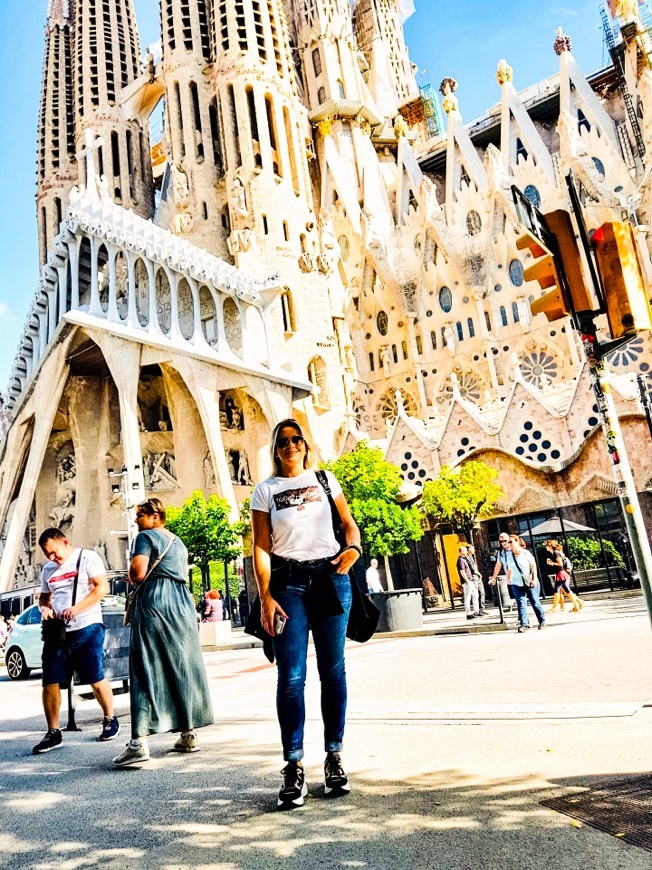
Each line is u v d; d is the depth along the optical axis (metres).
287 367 60.59
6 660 20.52
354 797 4.00
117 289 66.69
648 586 5.29
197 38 75.19
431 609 32.97
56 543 7.15
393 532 31.80
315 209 84.12
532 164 72.94
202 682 5.98
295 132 73.31
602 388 5.52
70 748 6.72
